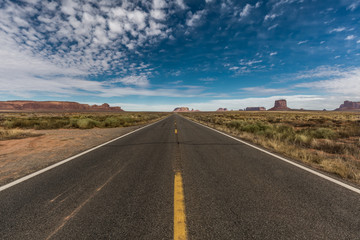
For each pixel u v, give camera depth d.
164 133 11.14
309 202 2.59
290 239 1.84
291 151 5.77
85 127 14.28
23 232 1.95
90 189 3.04
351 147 6.48
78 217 2.22
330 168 4.09
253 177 3.62
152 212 2.32
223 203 2.55
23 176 3.68
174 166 4.37
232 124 15.95
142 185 3.20
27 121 15.31
